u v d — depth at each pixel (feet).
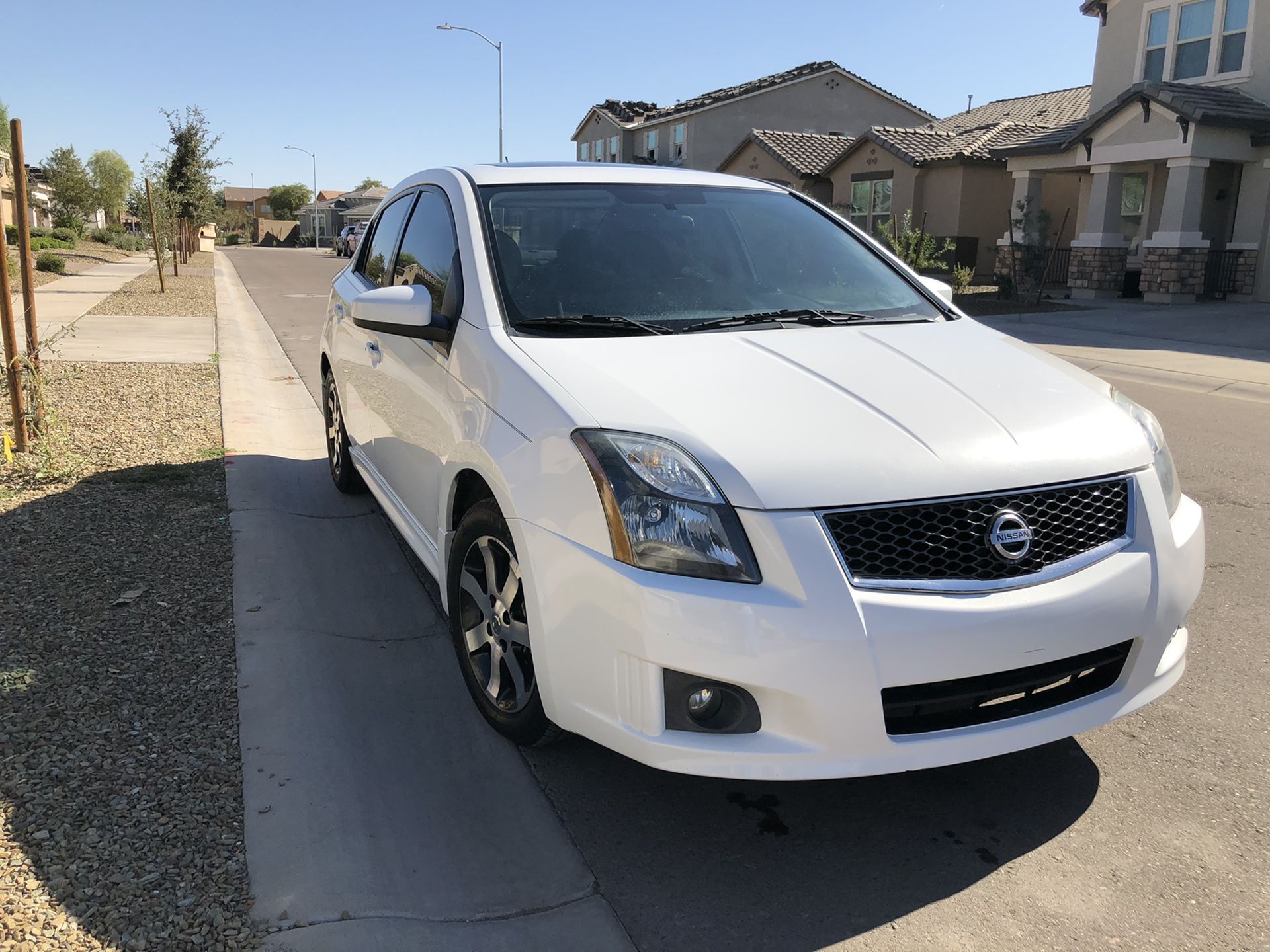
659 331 10.15
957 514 7.70
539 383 8.83
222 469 18.80
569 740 9.93
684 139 134.82
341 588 13.64
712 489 7.60
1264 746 10.14
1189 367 35.73
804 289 11.89
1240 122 56.18
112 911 7.22
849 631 7.27
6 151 132.16
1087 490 8.32
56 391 26.00
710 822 8.83
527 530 8.39
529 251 11.19
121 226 215.31
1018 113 98.32
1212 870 8.23
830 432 8.03
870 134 86.38
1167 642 8.65
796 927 7.55
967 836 8.70
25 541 14.47
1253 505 18.71
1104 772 9.70
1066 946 7.36
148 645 11.39
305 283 84.48
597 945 7.29
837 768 7.43
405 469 12.46
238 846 8.04
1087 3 70.33
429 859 8.12
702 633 7.36
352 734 9.92
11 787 8.60
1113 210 63.87
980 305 60.13
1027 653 7.64
